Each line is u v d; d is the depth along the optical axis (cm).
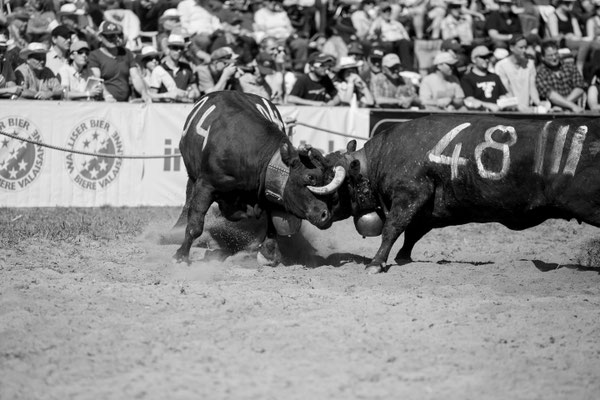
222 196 1227
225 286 1092
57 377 773
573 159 1119
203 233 1418
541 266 1270
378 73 2005
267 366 802
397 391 755
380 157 1215
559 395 761
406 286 1130
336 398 736
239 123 1197
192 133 1244
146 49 1908
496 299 1049
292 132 1847
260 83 1945
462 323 944
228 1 2570
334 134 1872
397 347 861
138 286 1077
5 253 1295
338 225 1645
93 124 1770
